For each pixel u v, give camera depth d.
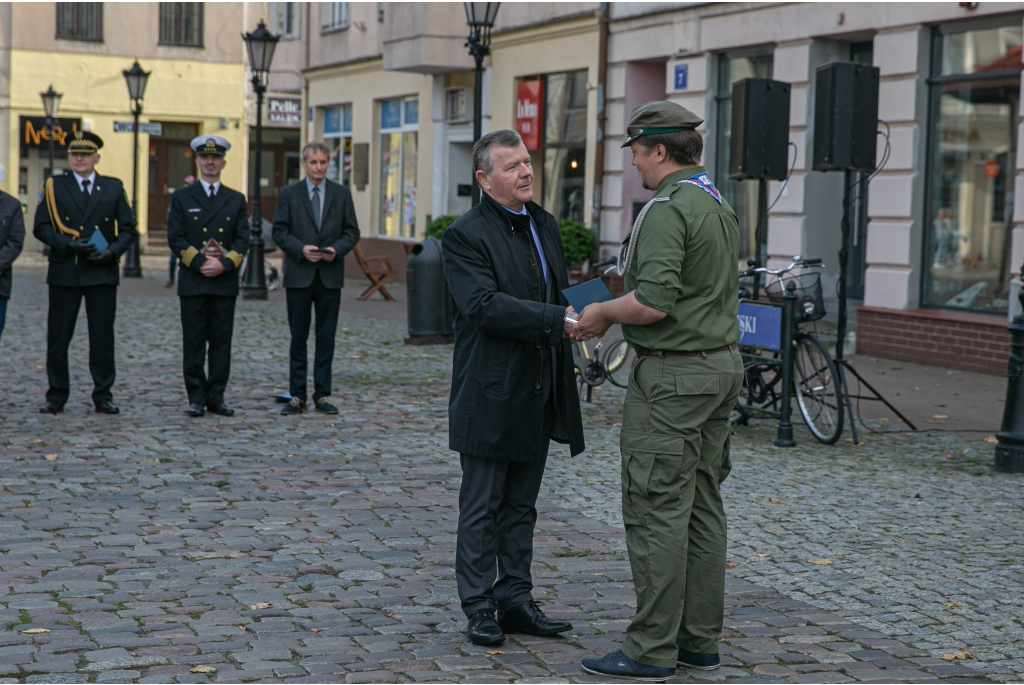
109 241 9.19
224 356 9.28
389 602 4.87
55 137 34.16
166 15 35.38
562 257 4.66
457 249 4.38
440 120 23.31
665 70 17.88
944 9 12.53
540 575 5.31
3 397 9.84
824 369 8.72
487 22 13.08
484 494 4.45
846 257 9.30
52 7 33.81
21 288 21.34
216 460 7.64
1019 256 11.85
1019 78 12.02
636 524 4.10
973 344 12.03
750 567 5.50
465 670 4.11
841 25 13.79
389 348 13.86
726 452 4.26
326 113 28.64
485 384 4.39
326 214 9.32
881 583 5.25
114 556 5.45
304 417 9.31
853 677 4.12
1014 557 5.68
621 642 4.43
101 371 9.25
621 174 17.91
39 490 6.71
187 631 4.45
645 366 4.08
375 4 25.42
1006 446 7.63
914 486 7.23
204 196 9.15
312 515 6.30
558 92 19.61
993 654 4.38
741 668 4.20
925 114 13.05
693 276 4.01
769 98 9.81
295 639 4.39
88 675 3.97
